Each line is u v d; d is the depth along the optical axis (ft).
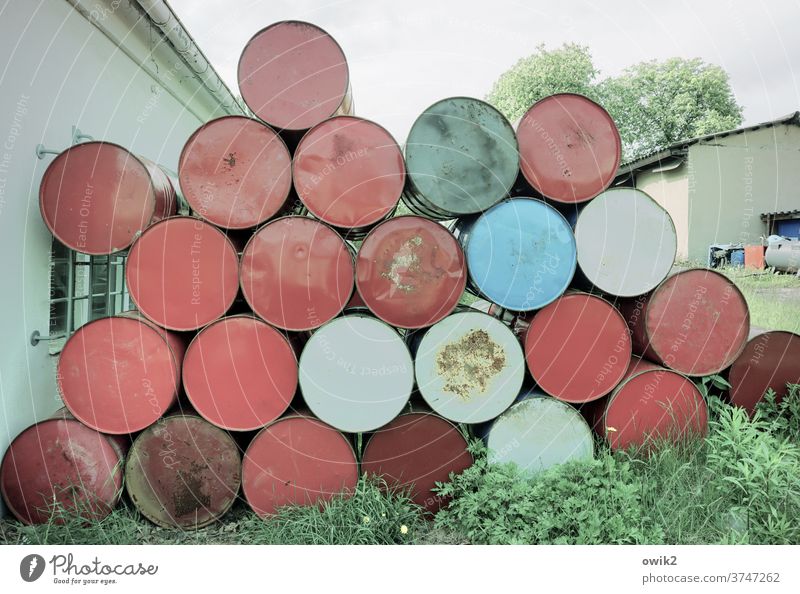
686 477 10.19
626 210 11.06
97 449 10.27
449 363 10.58
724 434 9.87
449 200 10.66
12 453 10.11
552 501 9.30
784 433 11.35
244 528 10.29
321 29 10.69
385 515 9.64
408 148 10.54
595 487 9.41
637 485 9.41
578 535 8.84
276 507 10.44
